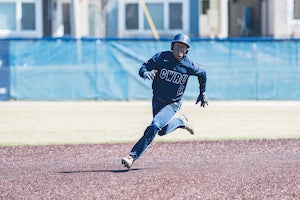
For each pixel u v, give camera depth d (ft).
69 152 97.50
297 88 193.06
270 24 246.06
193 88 191.83
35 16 244.63
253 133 118.52
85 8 243.81
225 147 100.68
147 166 84.33
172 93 80.79
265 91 193.26
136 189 69.46
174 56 78.64
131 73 191.83
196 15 248.93
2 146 104.01
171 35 248.32
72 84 191.72
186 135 116.98
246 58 192.95
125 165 78.33
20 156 94.22
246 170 79.66
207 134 118.01
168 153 95.45
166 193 67.46
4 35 243.60
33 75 191.11
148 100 192.34
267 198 65.36
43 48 190.70
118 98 192.03
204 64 192.34
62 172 80.79
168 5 248.32
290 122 136.77
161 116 79.56
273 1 243.40
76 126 131.95
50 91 191.52
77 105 178.70
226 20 264.31
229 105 178.40
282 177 74.90
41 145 104.63
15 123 137.49
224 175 76.38
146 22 248.11
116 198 65.77
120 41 191.72
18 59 190.60
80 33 240.12
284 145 101.86
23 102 187.21
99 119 143.95
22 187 71.67
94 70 191.52
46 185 72.54
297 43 192.65
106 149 100.12
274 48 192.65
